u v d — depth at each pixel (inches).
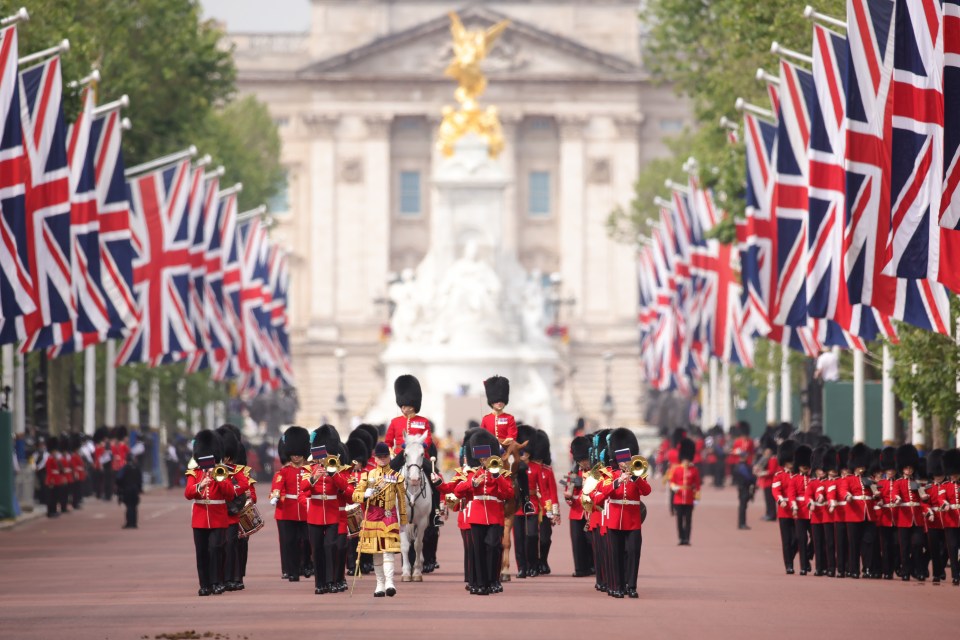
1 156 6525.6
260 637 3855.8
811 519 5861.2
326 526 4992.6
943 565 5703.7
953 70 4788.4
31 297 6555.1
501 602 4729.3
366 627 4055.1
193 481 4889.3
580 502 5438.0
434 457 5438.0
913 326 6451.8
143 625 4124.0
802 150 7106.3
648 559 6643.7
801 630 4084.6
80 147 7795.3
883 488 5684.1
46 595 4990.2
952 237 5196.9
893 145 5265.8
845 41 6550.2
